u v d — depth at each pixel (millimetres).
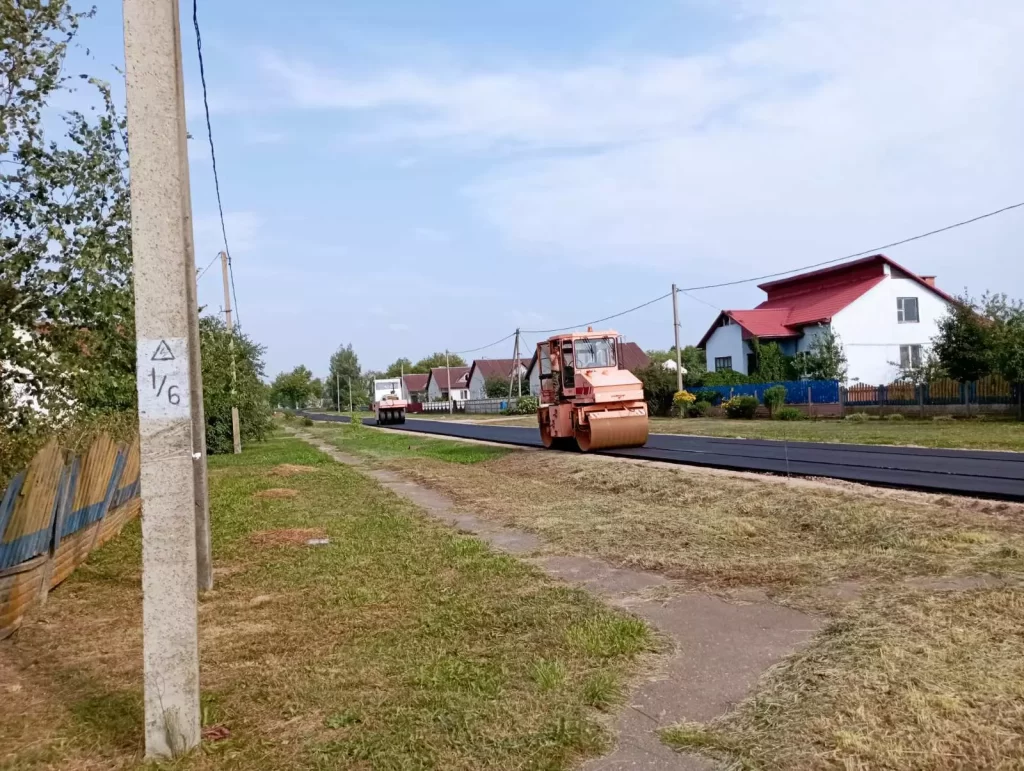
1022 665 4555
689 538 9055
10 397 7750
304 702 4641
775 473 13539
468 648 5543
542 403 23406
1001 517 8766
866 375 40844
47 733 4273
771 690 4527
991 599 5832
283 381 113188
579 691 4648
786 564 7668
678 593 6844
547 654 5328
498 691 4688
